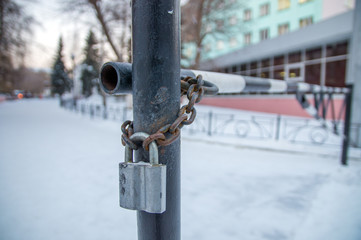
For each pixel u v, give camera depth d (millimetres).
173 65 563
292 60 13547
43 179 3293
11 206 2475
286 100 13117
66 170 3709
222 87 1115
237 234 2076
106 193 2848
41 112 16719
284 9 19438
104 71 616
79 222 2197
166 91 553
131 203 534
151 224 591
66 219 2242
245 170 3920
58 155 4660
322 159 4590
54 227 2105
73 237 1974
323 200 2783
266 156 4867
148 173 512
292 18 19000
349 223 2258
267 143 6043
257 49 14742
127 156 581
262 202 2725
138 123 569
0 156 4512
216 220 2305
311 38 11375
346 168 4027
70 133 7469
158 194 513
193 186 3184
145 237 602
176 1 571
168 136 562
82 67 33281
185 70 847
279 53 14039
